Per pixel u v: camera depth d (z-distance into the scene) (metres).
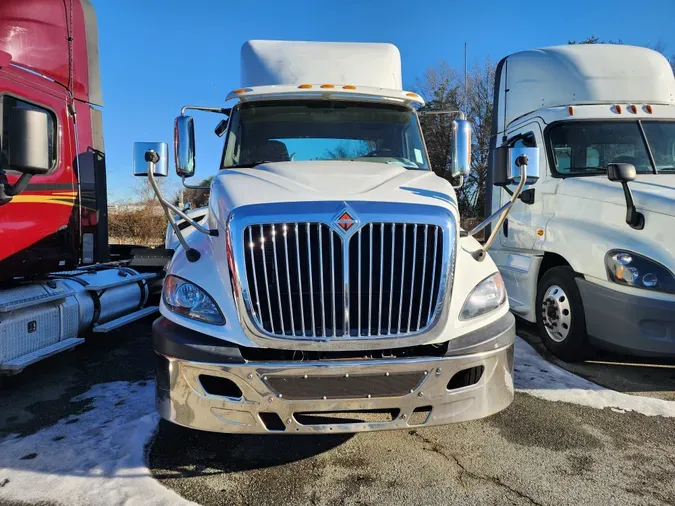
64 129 5.39
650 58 6.26
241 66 5.58
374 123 4.95
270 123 4.86
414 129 5.01
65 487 2.96
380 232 2.91
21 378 4.85
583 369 5.05
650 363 5.23
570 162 5.74
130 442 3.50
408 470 3.20
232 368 2.82
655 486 3.02
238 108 4.93
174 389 2.94
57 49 5.30
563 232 5.32
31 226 4.89
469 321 3.05
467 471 3.18
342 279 2.87
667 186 4.80
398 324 2.93
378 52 5.54
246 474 3.15
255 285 2.87
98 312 5.69
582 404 4.16
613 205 4.83
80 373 5.00
